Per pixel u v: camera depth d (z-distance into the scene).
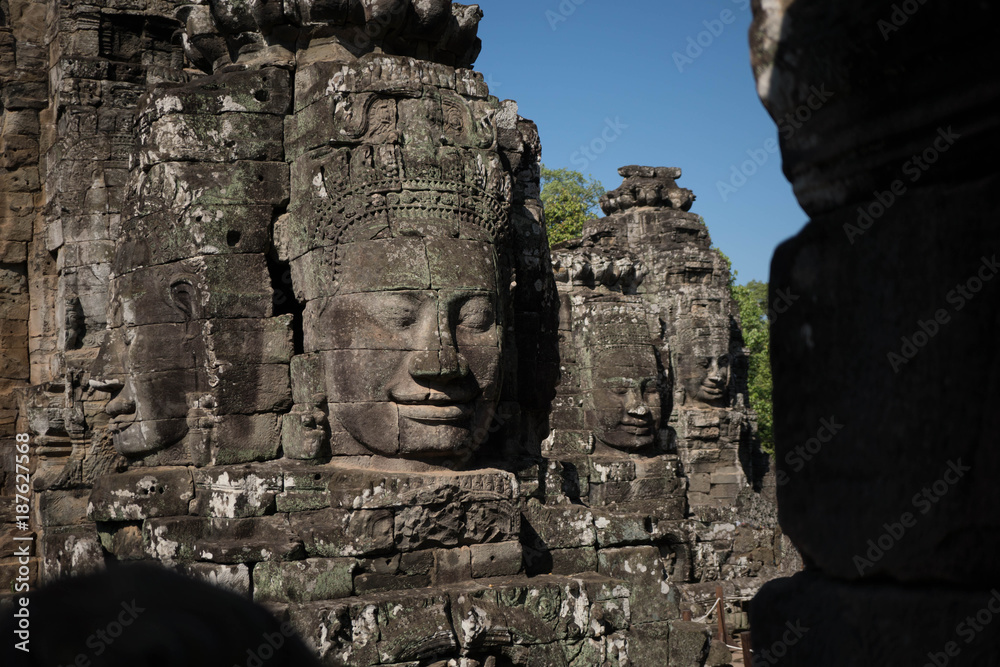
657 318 20.45
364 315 8.46
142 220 9.23
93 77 11.67
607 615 9.18
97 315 11.30
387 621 7.73
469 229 8.87
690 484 24.53
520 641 8.16
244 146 9.16
